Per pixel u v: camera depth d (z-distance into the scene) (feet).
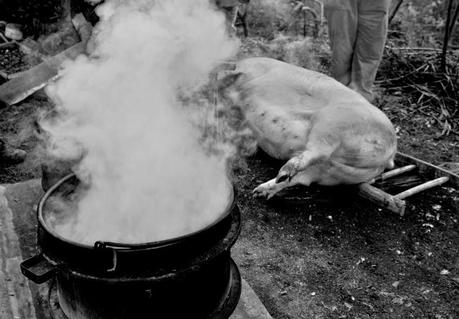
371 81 16.80
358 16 15.67
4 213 10.73
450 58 21.11
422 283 10.17
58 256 6.10
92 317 6.42
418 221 11.89
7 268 9.05
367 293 9.84
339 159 11.37
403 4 26.61
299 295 9.68
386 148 11.41
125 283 5.80
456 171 13.97
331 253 10.81
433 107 18.38
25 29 20.51
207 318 6.84
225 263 7.00
